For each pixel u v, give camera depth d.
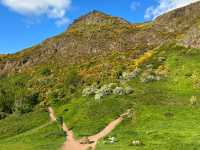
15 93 158.12
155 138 70.94
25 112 132.12
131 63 147.75
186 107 91.94
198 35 145.25
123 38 192.50
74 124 96.12
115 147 67.69
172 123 81.50
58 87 153.88
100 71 152.12
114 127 86.94
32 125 108.00
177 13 190.12
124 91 109.81
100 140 76.56
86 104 109.75
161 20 192.50
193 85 107.56
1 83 185.75
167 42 162.38
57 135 87.88
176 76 116.69
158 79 116.81
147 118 87.62
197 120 81.94
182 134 71.50
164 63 131.38
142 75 123.25
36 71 190.12
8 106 142.75
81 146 75.06
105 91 113.44
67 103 127.38
